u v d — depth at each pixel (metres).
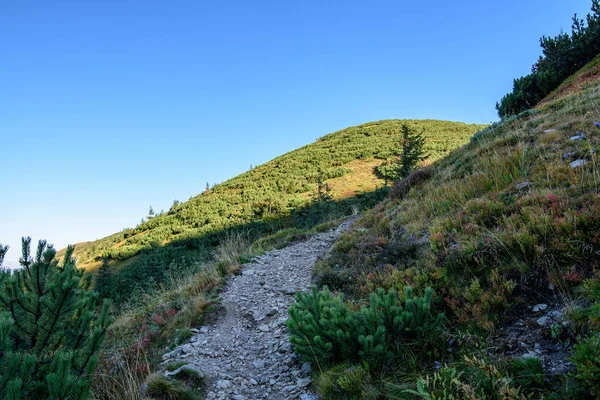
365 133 73.06
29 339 3.49
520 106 20.36
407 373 3.77
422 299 4.20
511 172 7.71
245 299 7.86
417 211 8.71
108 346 6.38
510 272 4.63
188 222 44.97
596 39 18.86
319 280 7.54
